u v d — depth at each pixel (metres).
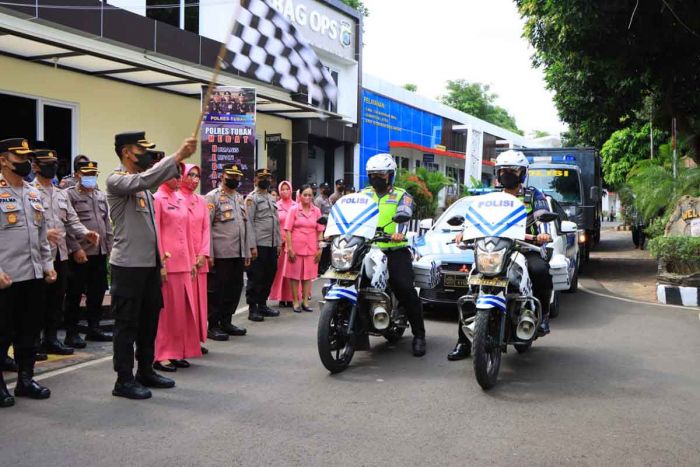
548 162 16.28
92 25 11.14
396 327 6.89
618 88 15.76
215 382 5.56
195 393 5.24
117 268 5.14
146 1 13.79
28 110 11.20
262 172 8.61
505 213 5.48
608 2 12.30
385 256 6.33
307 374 5.82
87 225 7.26
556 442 4.18
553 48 14.45
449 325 8.09
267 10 5.10
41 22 9.83
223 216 7.33
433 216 19.45
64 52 10.63
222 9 14.97
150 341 5.40
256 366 6.11
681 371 5.92
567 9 12.54
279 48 5.17
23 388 5.14
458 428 4.43
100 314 7.46
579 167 16.05
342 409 4.82
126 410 4.81
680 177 15.24
